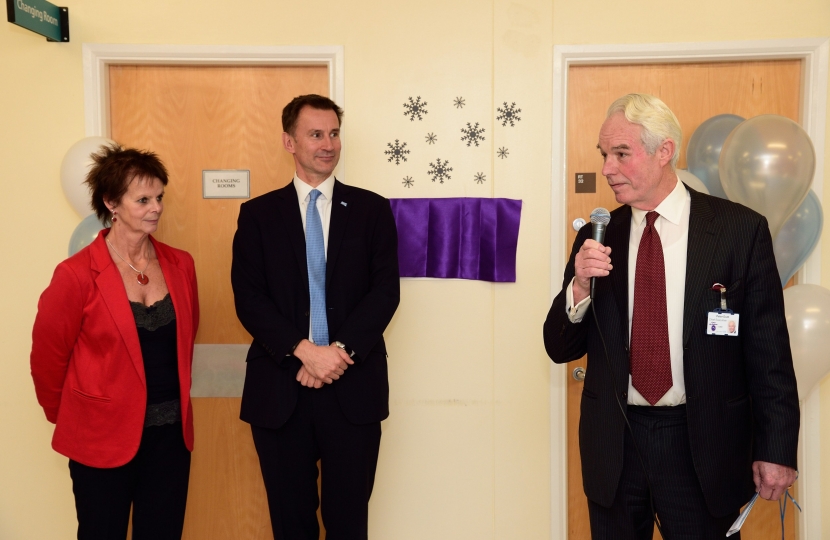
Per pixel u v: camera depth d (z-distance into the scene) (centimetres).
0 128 262
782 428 161
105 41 261
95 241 206
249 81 269
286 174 270
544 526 262
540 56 259
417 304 264
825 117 253
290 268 222
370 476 226
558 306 181
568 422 269
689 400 165
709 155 244
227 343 272
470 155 262
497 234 261
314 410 218
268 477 221
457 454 264
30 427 264
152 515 210
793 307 221
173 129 270
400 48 261
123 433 200
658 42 256
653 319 169
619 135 168
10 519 266
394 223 235
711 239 167
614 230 181
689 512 168
